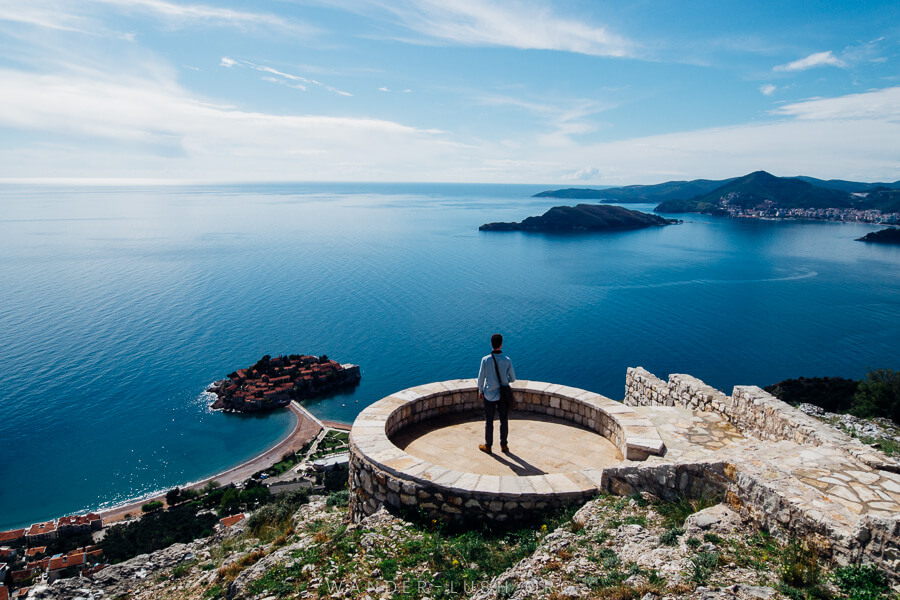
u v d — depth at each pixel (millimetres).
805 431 8266
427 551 6664
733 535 5953
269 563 7211
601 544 6137
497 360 9109
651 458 8062
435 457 9086
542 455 9156
